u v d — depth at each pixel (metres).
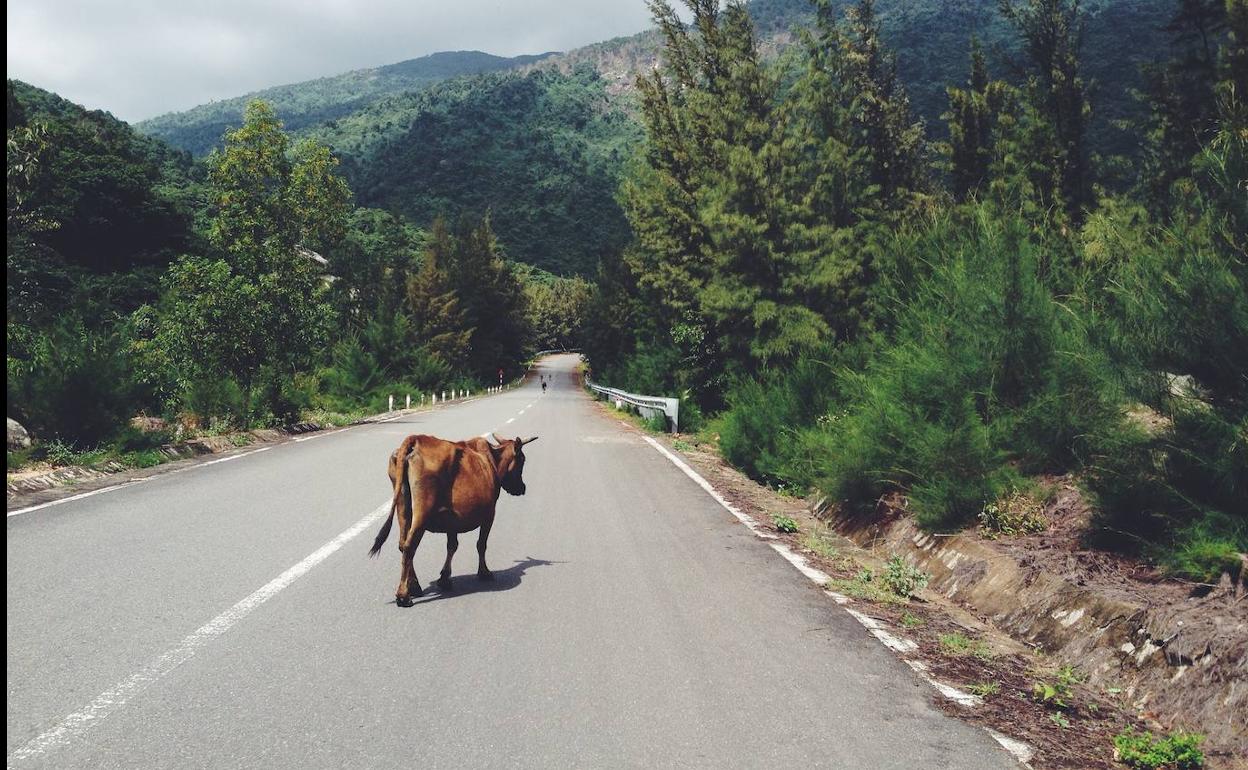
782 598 6.34
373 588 6.29
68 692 4.07
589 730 3.79
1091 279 8.97
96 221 47.28
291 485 11.67
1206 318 5.48
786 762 3.52
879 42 22.98
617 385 56.66
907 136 23.38
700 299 22.06
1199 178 5.91
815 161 21.91
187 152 118.38
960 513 8.01
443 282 80.50
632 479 13.50
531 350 150.75
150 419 18.95
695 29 28.84
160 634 5.03
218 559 7.07
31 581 6.16
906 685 4.58
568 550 7.88
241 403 20.23
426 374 54.47
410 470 5.93
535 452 17.50
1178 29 19.11
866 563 8.07
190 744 3.53
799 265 20.81
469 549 7.83
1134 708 4.49
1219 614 4.74
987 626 6.06
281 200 30.92
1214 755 3.87
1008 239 9.47
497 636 5.17
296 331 22.67
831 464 10.28
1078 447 8.08
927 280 12.02
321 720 3.83
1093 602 5.45
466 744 3.61
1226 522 5.44
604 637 5.20
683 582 6.72
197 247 54.41
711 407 26.91
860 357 14.37
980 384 9.00
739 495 12.25
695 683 4.44
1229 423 5.54
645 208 29.67
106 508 9.48
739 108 24.69
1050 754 3.79
